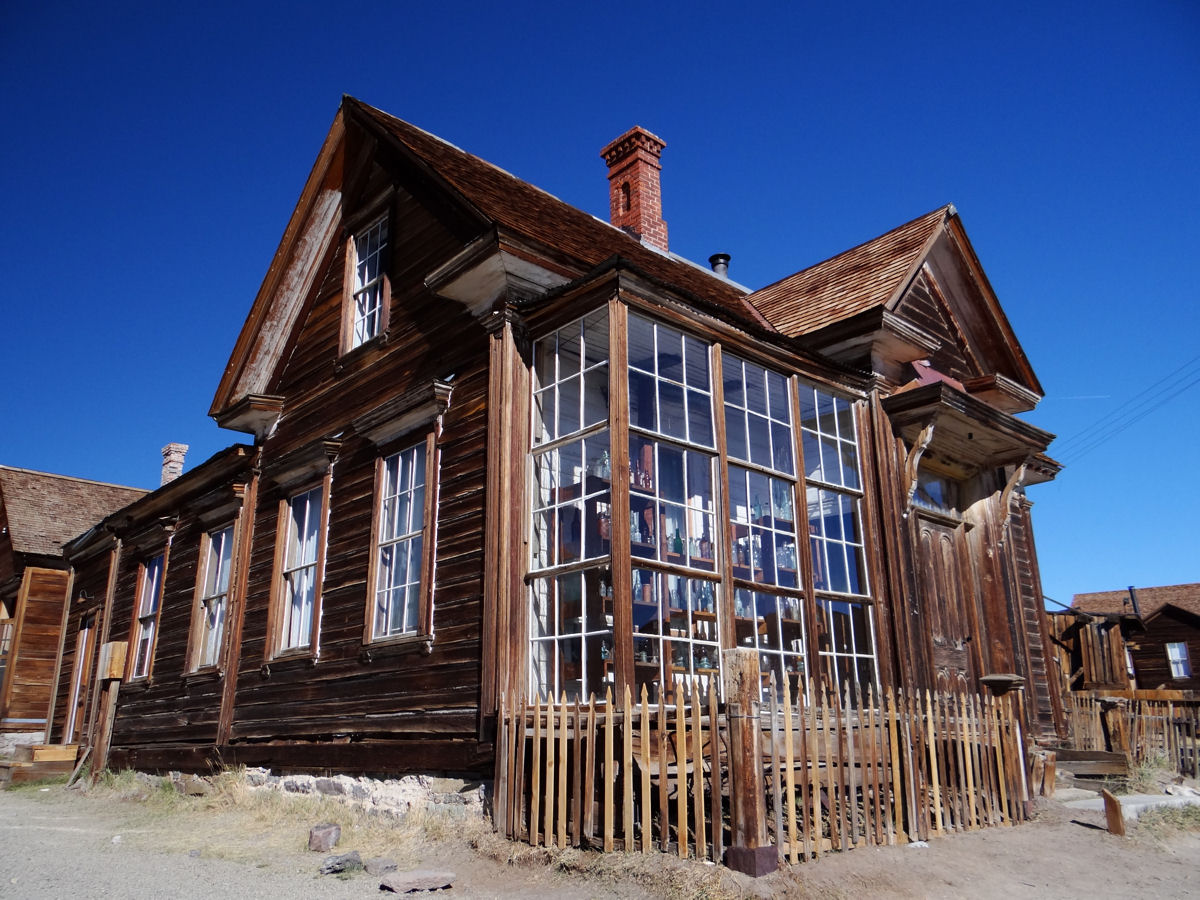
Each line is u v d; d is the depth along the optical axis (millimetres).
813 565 9180
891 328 9586
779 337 8602
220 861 6969
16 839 8172
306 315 12141
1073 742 11984
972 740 7480
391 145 10258
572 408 8562
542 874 5852
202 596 12570
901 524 9547
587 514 8445
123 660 13789
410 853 6832
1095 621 16984
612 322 7238
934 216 11242
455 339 8867
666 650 7395
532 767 6578
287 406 11844
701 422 9500
